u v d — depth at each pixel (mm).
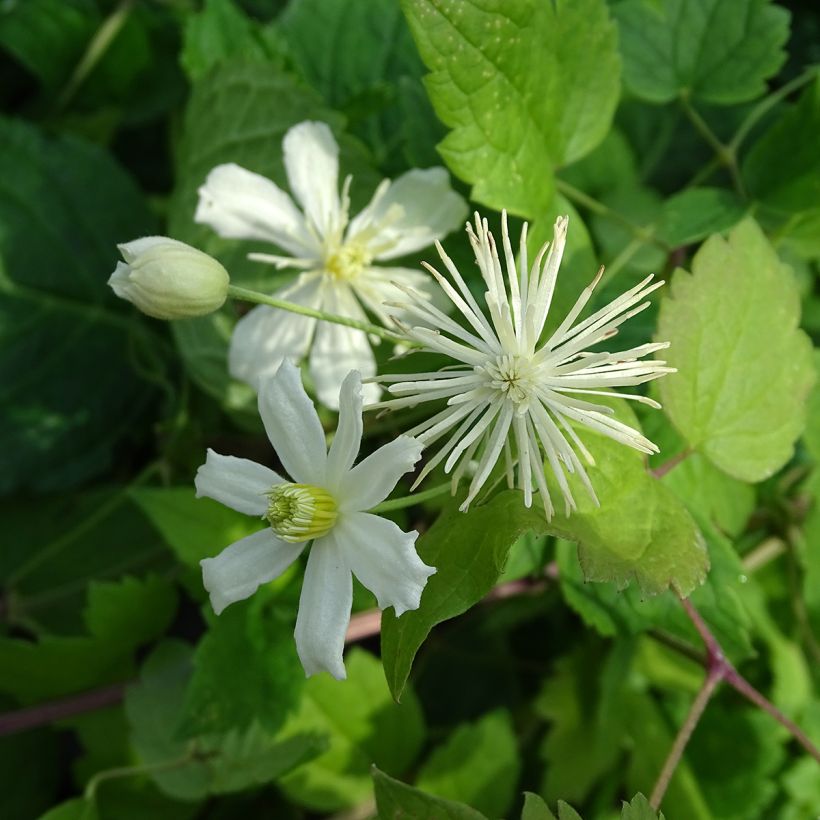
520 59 123
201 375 156
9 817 171
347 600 98
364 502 99
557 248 102
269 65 148
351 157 146
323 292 134
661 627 130
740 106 197
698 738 169
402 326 102
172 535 140
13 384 188
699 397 122
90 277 194
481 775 158
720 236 123
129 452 198
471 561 100
